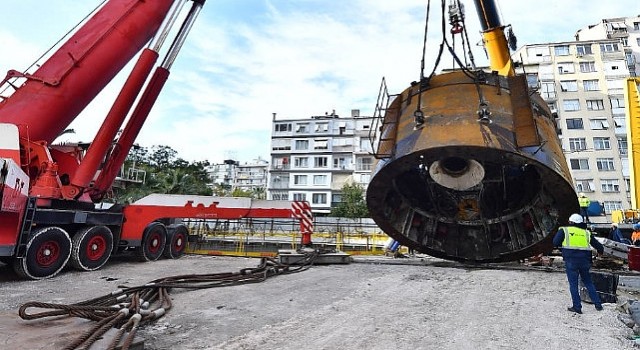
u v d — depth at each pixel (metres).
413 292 6.18
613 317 4.68
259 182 92.69
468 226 9.34
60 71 7.85
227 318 4.51
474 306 5.22
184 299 5.55
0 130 6.81
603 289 5.50
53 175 7.68
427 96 7.98
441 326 4.24
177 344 3.56
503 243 9.11
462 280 7.36
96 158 8.23
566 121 41.47
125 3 8.55
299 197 48.28
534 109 7.99
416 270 8.78
